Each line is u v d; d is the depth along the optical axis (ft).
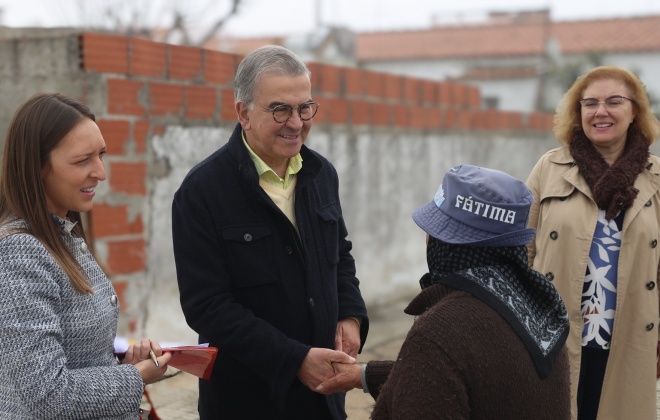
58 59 13.94
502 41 93.30
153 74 15.10
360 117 21.03
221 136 16.79
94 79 14.01
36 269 5.94
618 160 10.29
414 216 6.37
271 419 8.50
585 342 10.18
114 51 14.32
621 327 10.08
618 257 10.03
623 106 10.24
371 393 7.38
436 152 24.80
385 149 22.26
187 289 8.09
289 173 8.59
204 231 8.07
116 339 7.55
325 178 9.12
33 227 6.16
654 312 10.17
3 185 6.28
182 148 15.87
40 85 14.07
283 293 8.24
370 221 21.91
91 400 6.04
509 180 6.09
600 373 10.27
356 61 89.97
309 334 8.43
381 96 21.94
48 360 5.84
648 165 10.41
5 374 5.80
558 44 90.63
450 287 5.94
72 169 6.33
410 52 95.50
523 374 5.60
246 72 8.12
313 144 19.25
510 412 5.56
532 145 30.89
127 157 14.70
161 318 15.83
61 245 6.27
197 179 8.18
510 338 5.64
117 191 14.56
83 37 13.84
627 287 10.04
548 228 10.46
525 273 6.01
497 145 28.32
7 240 5.96
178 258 8.19
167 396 14.51
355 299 9.27
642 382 10.12
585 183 10.30
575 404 10.03
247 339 7.84
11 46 14.08
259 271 8.14
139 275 15.17
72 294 6.21
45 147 6.21
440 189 6.35
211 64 16.40
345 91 20.36
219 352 8.39
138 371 6.49
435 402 5.42
